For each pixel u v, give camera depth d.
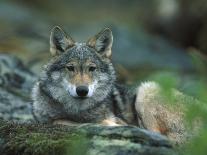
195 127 11.31
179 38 34.38
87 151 9.40
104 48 13.10
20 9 35.88
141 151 9.16
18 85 17.39
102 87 12.68
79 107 12.61
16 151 10.09
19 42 25.94
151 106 12.38
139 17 38.31
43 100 12.84
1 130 10.69
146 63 27.05
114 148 9.34
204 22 33.22
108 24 32.34
